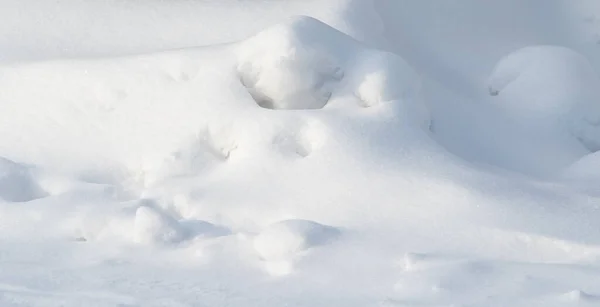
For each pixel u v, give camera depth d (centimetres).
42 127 864
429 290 520
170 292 512
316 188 714
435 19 1148
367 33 1008
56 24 1058
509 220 649
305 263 580
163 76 862
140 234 634
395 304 492
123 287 520
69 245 632
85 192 738
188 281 541
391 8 1116
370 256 593
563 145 955
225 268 576
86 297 490
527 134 962
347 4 1034
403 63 857
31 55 999
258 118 788
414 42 1086
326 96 842
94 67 890
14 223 677
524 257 604
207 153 796
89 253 611
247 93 823
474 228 643
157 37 1026
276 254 602
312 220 676
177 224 643
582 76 1021
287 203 700
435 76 1030
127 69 877
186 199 716
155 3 1085
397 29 1089
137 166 802
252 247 619
